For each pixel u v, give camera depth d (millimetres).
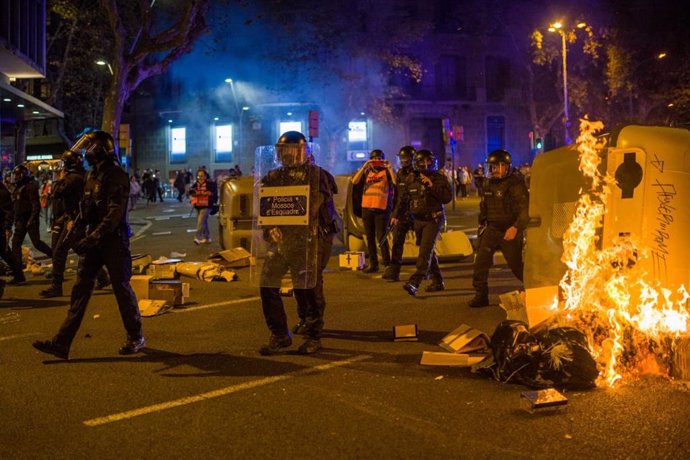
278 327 6035
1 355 6148
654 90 40406
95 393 4992
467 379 5203
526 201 7699
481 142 46625
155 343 6512
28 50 19734
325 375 5383
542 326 5266
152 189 41094
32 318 7863
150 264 11109
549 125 45406
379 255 12156
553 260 5949
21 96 19750
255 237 6109
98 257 5973
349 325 7207
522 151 47094
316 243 5949
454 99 45938
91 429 4270
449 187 8695
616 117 43312
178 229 22078
